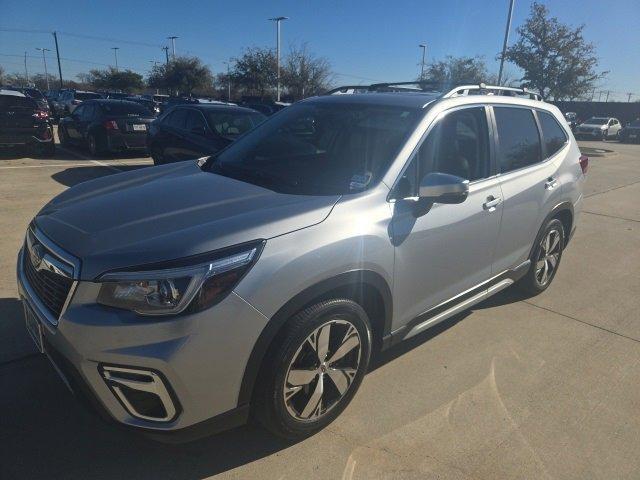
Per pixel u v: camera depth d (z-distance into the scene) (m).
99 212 2.52
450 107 3.24
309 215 2.40
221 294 2.07
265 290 2.16
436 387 3.14
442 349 3.61
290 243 2.26
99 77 67.31
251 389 2.26
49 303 2.28
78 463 2.40
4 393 2.86
